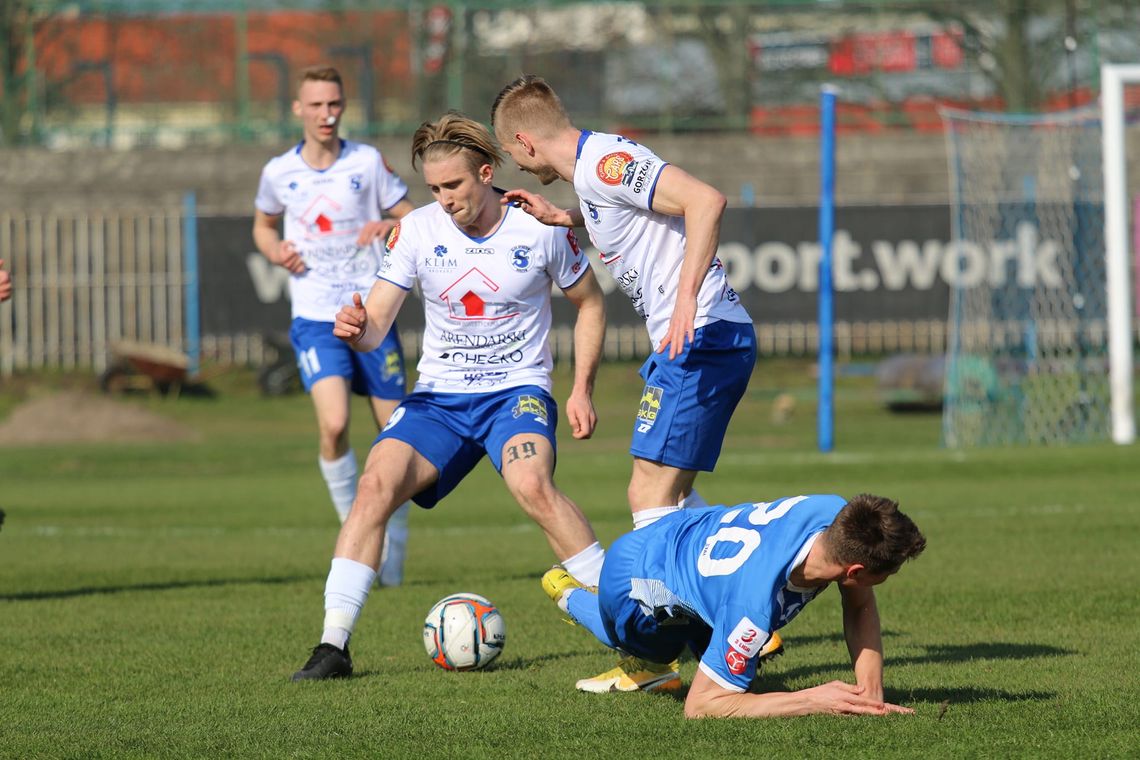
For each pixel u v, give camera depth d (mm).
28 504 43844
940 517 35844
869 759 13195
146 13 94688
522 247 19078
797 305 79938
